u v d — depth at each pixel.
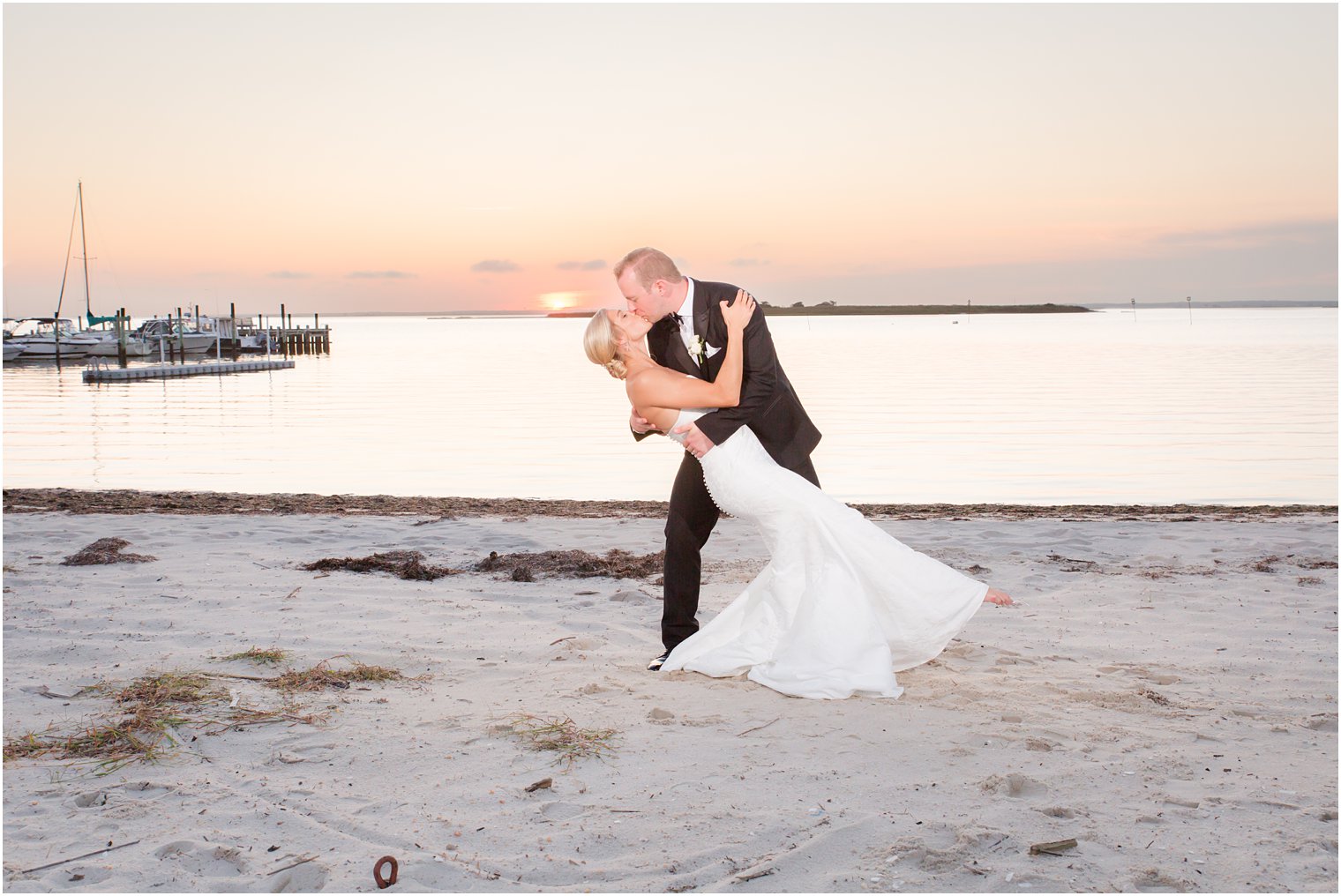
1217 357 47.53
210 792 3.17
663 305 4.34
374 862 2.71
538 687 4.25
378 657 4.70
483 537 8.24
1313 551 7.38
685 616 4.71
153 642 4.89
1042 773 3.28
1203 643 4.95
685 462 4.64
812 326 141.88
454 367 48.53
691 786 3.20
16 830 2.90
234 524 8.90
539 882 2.61
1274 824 2.90
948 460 16.12
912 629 4.29
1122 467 15.30
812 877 2.61
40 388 36.19
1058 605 5.77
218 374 44.53
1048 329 111.62
